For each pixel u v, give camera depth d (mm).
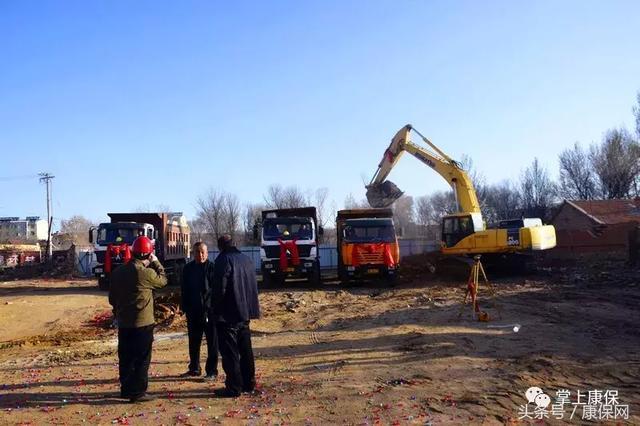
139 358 7242
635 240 26875
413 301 18016
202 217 66250
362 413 6527
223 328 7445
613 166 54094
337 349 10625
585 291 19359
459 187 26734
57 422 6418
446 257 26672
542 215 57688
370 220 24688
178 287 28750
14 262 65312
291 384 8008
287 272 24766
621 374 8211
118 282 7312
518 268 25672
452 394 7246
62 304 21969
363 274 24281
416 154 27484
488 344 10477
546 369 8461
